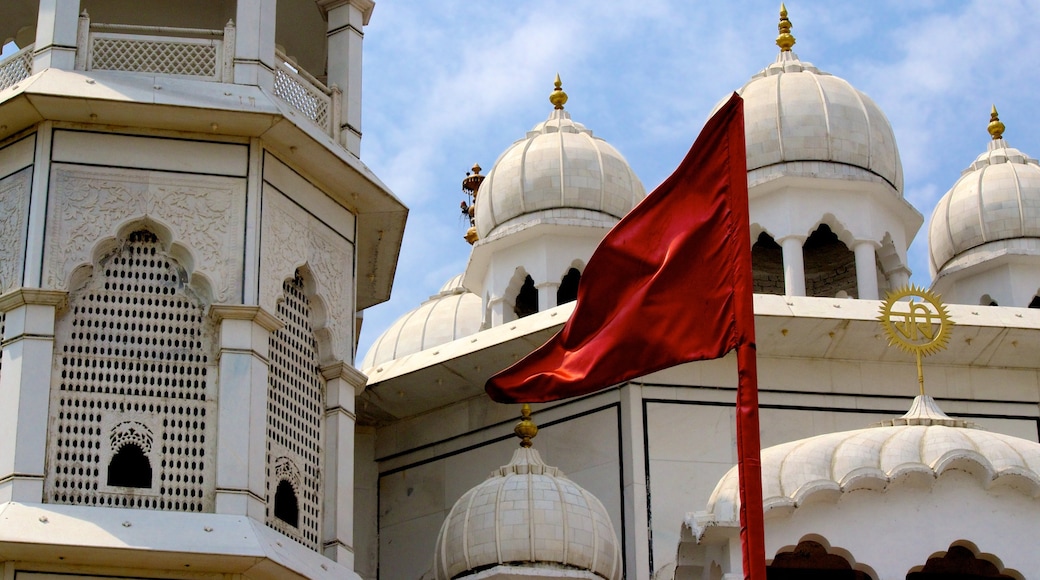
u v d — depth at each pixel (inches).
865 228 1207.6
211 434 908.0
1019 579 901.8
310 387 970.1
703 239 810.8
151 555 860.6
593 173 1240.8
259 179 959.0
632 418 1063.6
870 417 1088.8
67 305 917.2
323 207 1000.2
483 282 1279.5
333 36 1063.0
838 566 949.2
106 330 919.7
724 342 797.9
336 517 949.8
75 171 940.0
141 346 920.3
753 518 757.3
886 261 1230.9
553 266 1223.5
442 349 1122.7
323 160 985.5
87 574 863.7
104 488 888.9
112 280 930.1
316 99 1027.3
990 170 1302.9
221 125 955.3
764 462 917.8
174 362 920.3
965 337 1090.7
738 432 776.3
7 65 985.5
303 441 954.7
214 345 925.8
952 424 954.7
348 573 929.5
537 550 973.2
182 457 902.4
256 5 1002.7
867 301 1090.7
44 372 898.7
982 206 1285.7
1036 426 1106.1
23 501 871.1
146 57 981.2
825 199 1208.2
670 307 811.4
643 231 823.1
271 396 938.7
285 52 1151.6
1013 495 912.3
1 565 854.5
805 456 913.5
